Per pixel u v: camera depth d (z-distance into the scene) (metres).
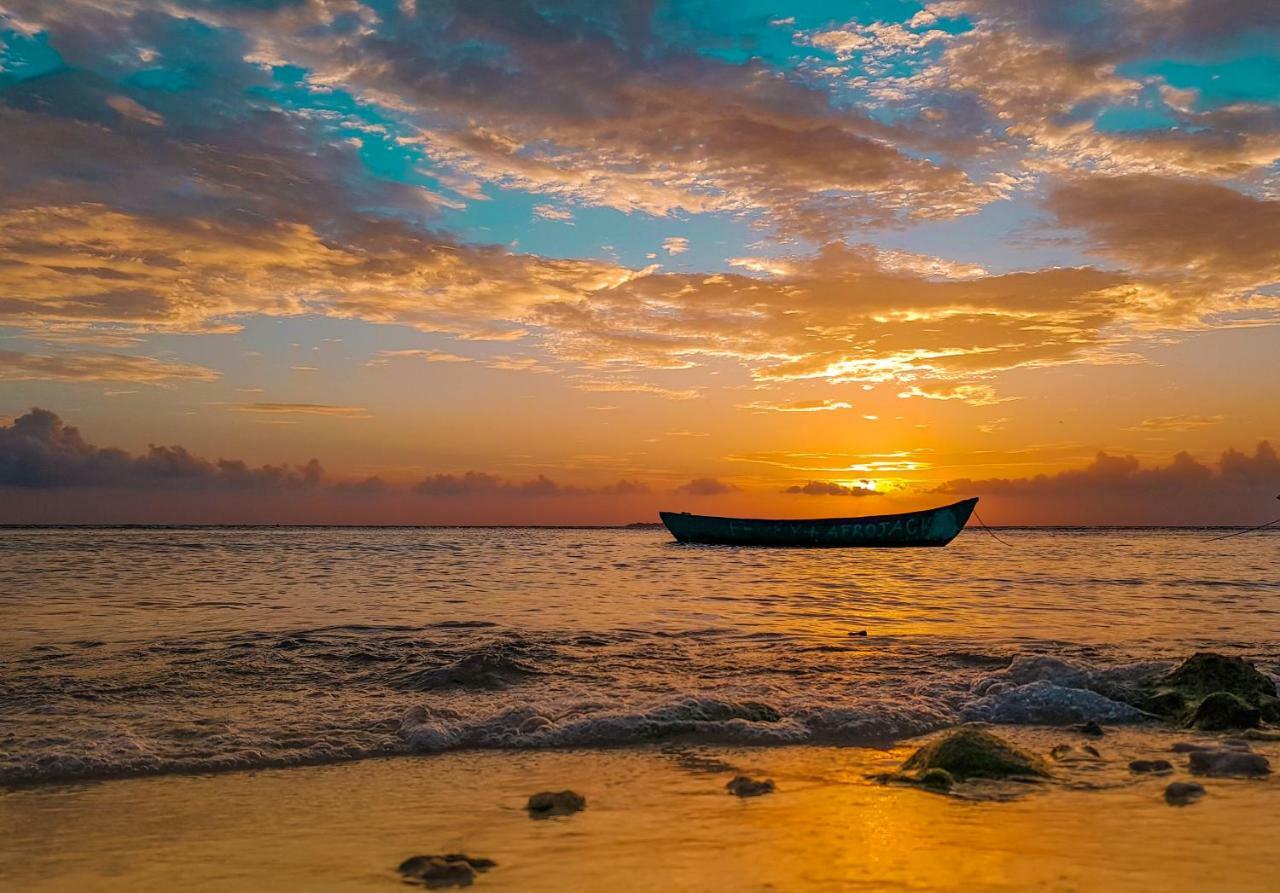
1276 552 59.31
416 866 4.85
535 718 8.59
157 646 13.91
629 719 8.62
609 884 4.59
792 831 5.50
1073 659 12.95
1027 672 10.64
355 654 13.12
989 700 9.68
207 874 4.87
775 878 4.66
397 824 5.77
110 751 7.58
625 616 18.95
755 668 12.20
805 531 58.19
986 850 5.09
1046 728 8.92
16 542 63.41
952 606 21.61
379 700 10.00
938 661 12.80
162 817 5.98
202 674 11.52
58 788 6.72
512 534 140.62
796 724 8.79
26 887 4.70
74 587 24.73
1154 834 5.39
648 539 103.38
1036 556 51.19
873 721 8.84
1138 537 119.38
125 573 30.42
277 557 42.62
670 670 12.03
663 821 5.76
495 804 6.25
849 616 19.22
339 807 6.20
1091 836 5.34
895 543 57.44
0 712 9.22
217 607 19.92
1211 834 5.39
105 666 12.05
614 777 7.02
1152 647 14.30
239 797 6.47
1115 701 9.67
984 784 6.62
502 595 23.78
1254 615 19.47
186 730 8.41
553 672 11.81
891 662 12.72
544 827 5.65
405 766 7.39
